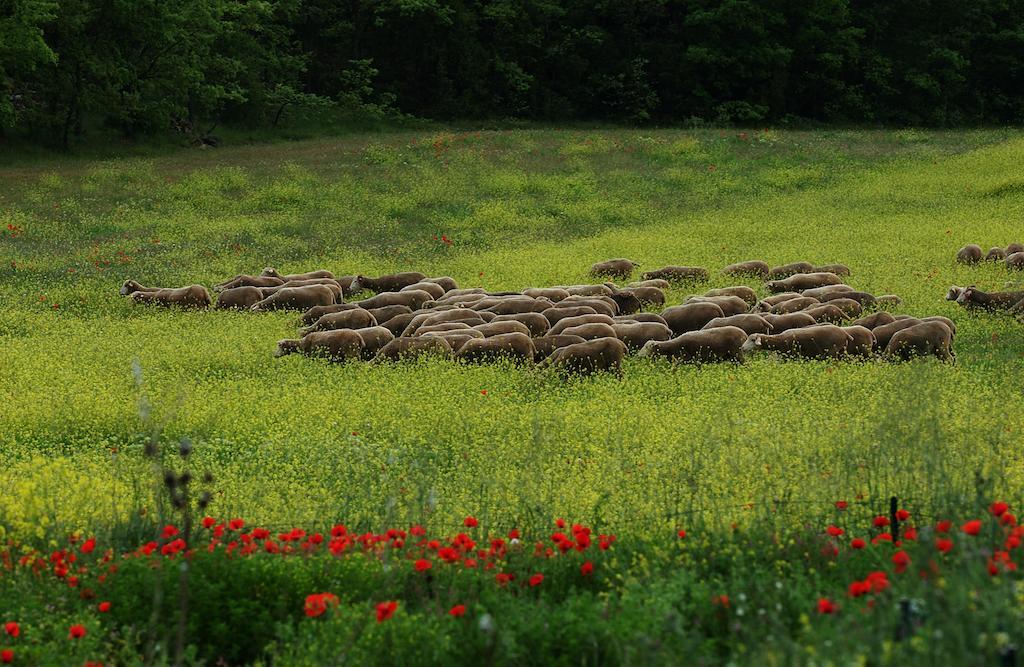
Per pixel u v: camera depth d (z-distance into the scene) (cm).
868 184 7306
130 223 6112
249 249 5616
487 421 2570
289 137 9988
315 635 1233
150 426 2578
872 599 1032
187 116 9594
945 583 1042
